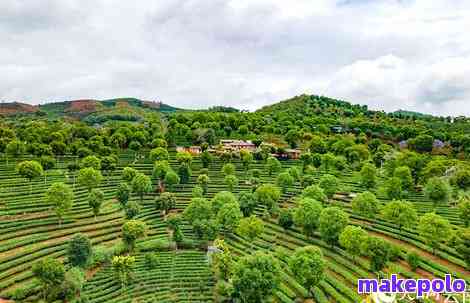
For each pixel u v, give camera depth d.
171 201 104.06
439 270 77.44
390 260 82.75
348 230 78.88
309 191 104.88
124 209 102.56
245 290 63.31
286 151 169.12
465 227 95.56
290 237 95.94
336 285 73.31
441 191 107.00
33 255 77.62
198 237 94.69
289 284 76.06
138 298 69.50
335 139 180.50
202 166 147.62
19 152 125.69
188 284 74.62
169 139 173.25
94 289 70.50
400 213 90.50
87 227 93.44
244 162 140.12
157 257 84.62
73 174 126.06
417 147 189.38
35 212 97.62
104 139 155.38
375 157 156.12
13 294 65.31
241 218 93.44
